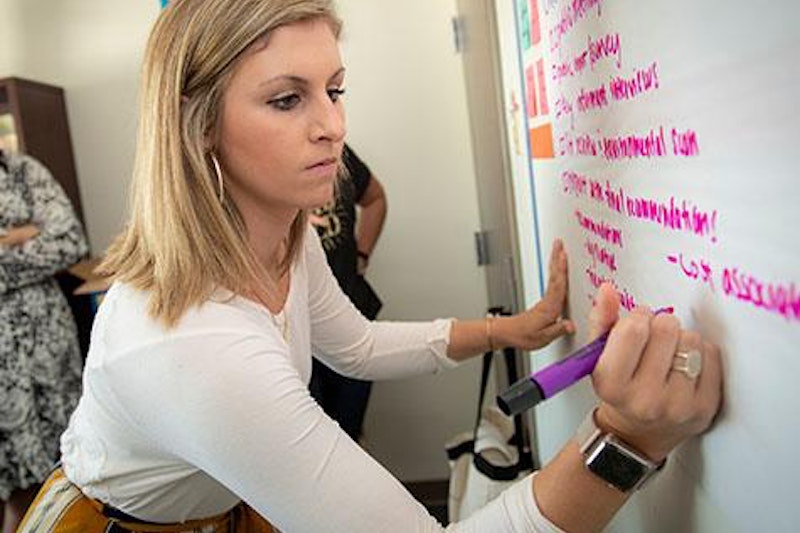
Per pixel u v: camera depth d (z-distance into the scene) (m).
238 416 0.53
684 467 0.53
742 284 0.38
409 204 2.37
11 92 2.20
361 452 0.56
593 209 0.68
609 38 0.56
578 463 0.49
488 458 1.23
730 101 0.37
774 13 0.31
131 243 0.67
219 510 0.84
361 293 2.00
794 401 0.34
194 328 0.56
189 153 0.60
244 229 0.65
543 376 0.48
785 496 0.37
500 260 1.63
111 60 2.41
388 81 2.31
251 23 0.55
